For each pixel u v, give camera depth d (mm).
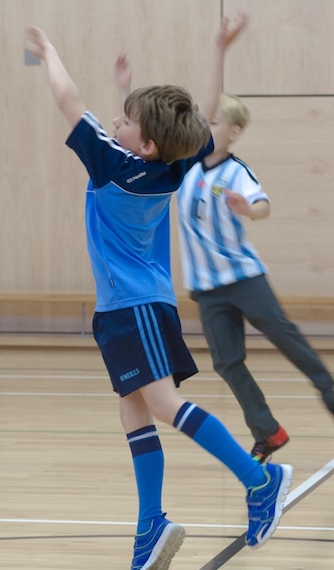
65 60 12945
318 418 8234
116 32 12875
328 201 12727
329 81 12617
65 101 3877
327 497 5633
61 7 12914
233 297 5848
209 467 6488
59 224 13195
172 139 3916
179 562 4422
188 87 12820
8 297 12508
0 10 12984
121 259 4078
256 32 12680
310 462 6598
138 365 3996
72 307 13219
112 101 12922
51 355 12062
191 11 12758
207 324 5918
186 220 6012
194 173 6070
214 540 4785
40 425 7930
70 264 13227
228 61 12750
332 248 12750
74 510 5352
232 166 6027
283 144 12750
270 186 12812
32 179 13180
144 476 4078
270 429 5809
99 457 6750
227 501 5582
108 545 4688
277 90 12695
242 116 6027
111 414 8422
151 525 4004
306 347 5883
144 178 3939
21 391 9625
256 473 4059
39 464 6531
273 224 12828
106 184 3930
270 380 10328
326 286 12781
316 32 12578
